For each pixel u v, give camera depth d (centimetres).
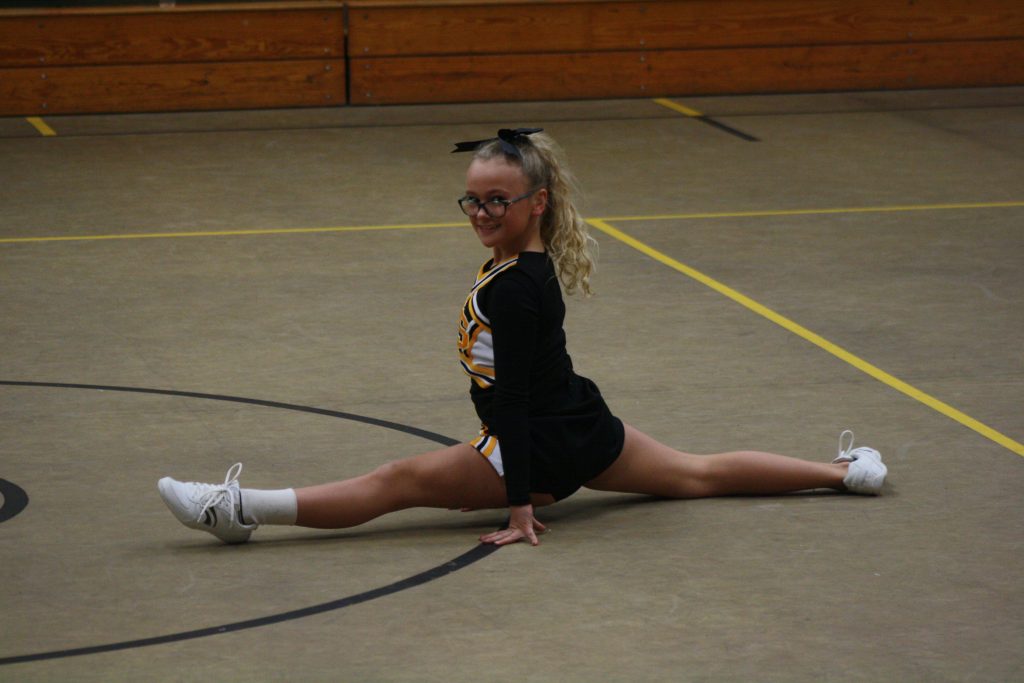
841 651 444
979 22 1853
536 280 508
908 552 525
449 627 460
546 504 542
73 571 505
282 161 1420
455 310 893
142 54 1672
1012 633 457
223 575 502
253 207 1215
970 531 545
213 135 1553
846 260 1032
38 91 1655
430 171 1378
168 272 989
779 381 746
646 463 562
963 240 1098
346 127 1608
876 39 1838
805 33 1820
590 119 1662
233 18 1683
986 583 497
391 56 1738
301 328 849
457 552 524
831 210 1210
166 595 484
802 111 1714
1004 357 793
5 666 430
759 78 1830
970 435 660
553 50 1769
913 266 1013
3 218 1161
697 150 1486
